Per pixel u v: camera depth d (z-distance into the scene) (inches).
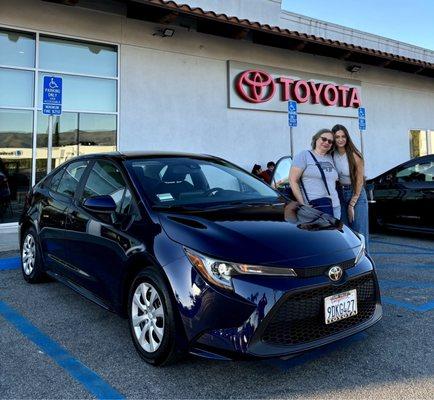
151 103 372.8
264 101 435.5
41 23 326.3
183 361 123.0
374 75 537.6
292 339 106.3
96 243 145.4
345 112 503.8
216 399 104.6
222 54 410.3
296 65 461.1
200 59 398.3
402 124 567.8
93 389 109.4
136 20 364.5
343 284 114.4
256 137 431.8
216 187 160.1
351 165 198.7
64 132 338.6
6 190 318.0
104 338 140.5
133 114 364.5
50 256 180.9
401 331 143.6
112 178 155.4
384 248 286.8
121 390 108.9
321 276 111.1
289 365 121.1
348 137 199.3
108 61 357.4
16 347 134.1
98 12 348.2
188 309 107.7
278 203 154.1
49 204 185.6
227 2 422.9
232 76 414.9
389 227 332.2
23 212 210.7
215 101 406.6
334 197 192.1
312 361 123.3
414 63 508.7
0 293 187.8
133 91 364.8
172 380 113.5
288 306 106.7
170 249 116.1
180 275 110.9
